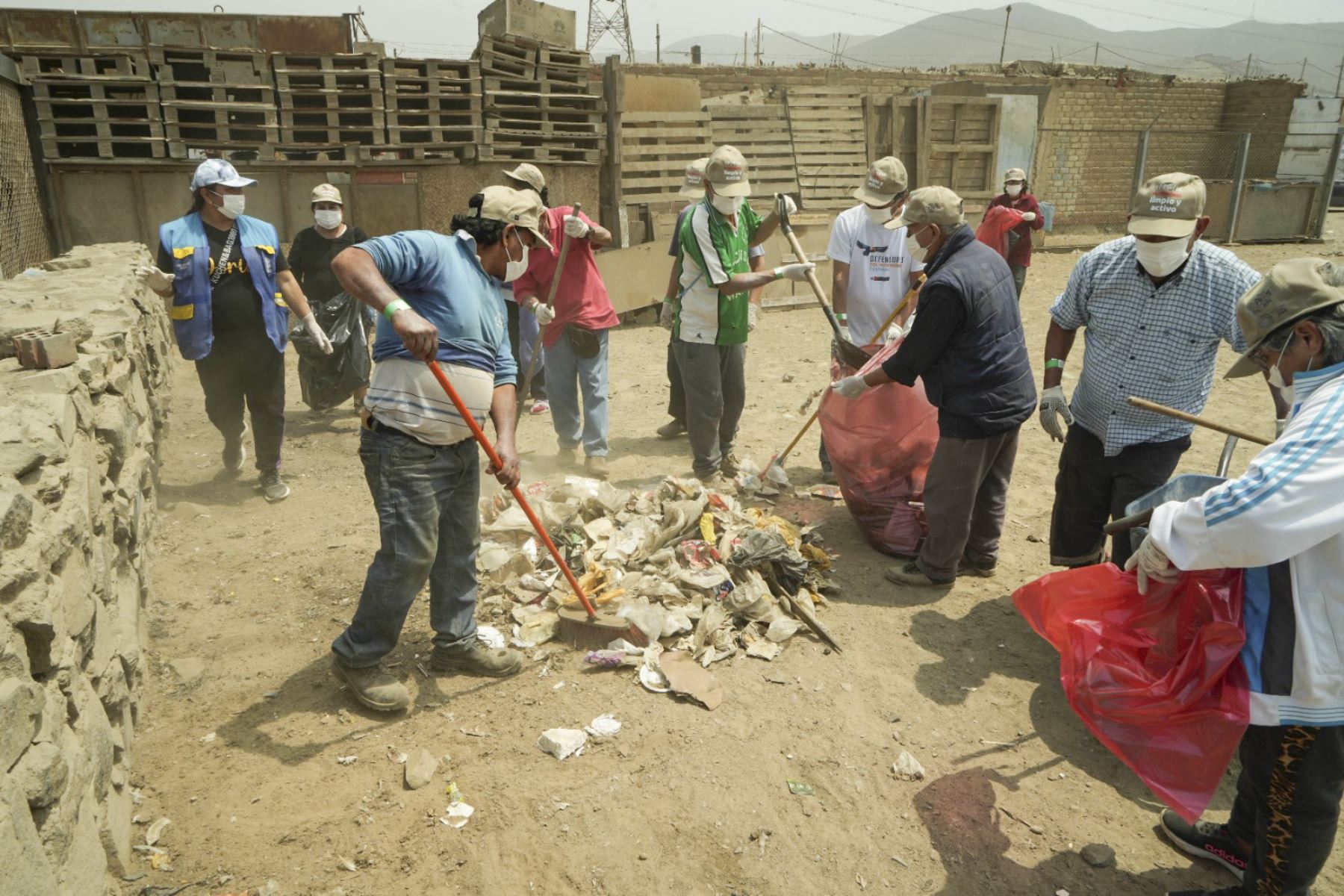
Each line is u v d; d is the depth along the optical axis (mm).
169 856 2545
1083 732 3309
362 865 2553
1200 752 2420
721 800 2854
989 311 3846
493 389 3254
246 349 5125
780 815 2816
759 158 14023
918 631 3959
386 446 3014
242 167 9930
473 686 3432
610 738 3119
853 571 4527
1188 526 2152
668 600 3887
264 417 5234
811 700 3408
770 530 4270
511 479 3244
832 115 14344
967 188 15359
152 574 4219
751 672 3576
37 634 1947
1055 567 4457
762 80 19828
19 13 9453
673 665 3506
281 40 10117
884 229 5094
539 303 5453
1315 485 1958
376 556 3104
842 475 4781
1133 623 2613
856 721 3299
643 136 12219
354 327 6734
